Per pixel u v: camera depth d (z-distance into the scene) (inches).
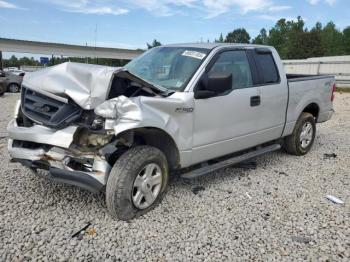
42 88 147.4
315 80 250.2
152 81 175.2
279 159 241.0
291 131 234.8
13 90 810.2
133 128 135.0
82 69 145.1
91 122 140.9
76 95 137.6
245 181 195.8
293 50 3061.0
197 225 144.6
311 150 266.8
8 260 118.3
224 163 184.2
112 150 140.4
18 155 152.8
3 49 2407.7
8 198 163.5
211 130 171.8
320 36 3058.6
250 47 202.5
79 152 140.5
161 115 148.2
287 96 220.8
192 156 165.8
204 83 167.5
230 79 158.9
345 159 244.1
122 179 137.6
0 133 302.5
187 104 157.5
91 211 153.0
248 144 198.4
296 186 190.4
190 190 180.1
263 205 165.2
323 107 261.7
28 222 142.6
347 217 154.9
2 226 138.9
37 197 165.3
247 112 190.1
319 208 163.5
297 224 147.9
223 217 152.2
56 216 148.2
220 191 180.1
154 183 152.7
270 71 211.5
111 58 2760.8
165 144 158.6
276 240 135.4
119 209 140.1
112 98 144.6
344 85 1136.2
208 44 191.6
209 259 122.9
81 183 137.3
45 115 147.0
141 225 143.0
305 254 127.0
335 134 327.9
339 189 187.5
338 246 132.2
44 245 127.5
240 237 136.8
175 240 133.4
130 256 123.4
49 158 144.1
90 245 128.6
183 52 184.7
